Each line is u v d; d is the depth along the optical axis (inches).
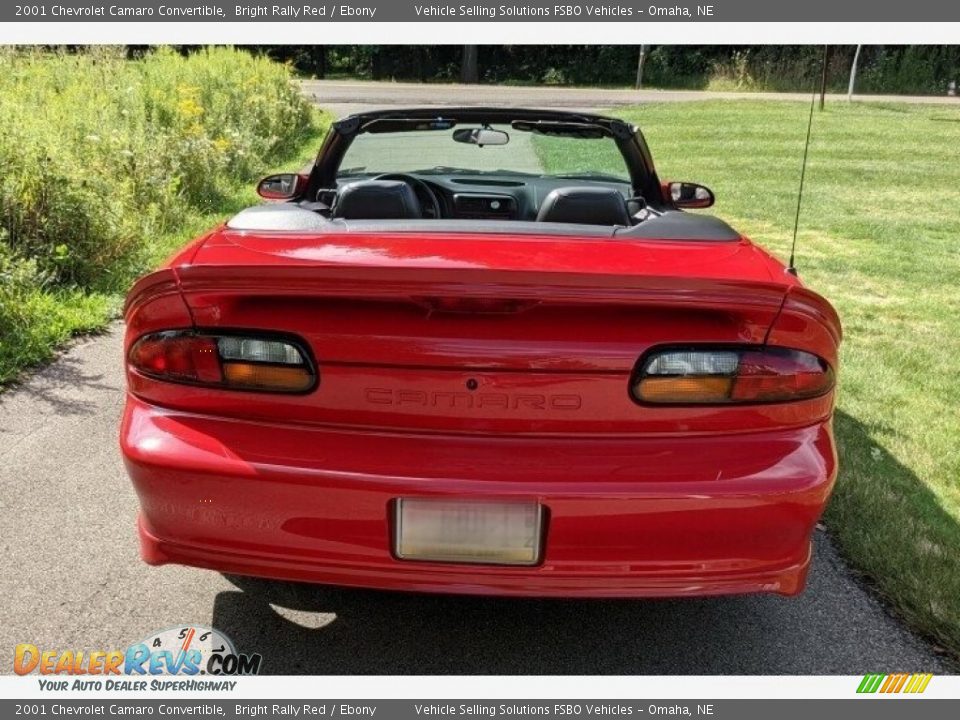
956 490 127.0
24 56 418.3
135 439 75.4
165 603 94.3
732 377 72.5
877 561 104.8
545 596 73.3
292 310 72.3
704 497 71.0
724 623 94.1
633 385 72.0
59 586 96.0
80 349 177.0
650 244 86.5
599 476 71.0
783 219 365.7
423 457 71.6
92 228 219.8
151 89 381.4
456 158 134.0
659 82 1417.3
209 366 73.9
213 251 82.0
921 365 184.4
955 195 447.2
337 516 72.3
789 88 1301.7
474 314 71.4
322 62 1482.5
